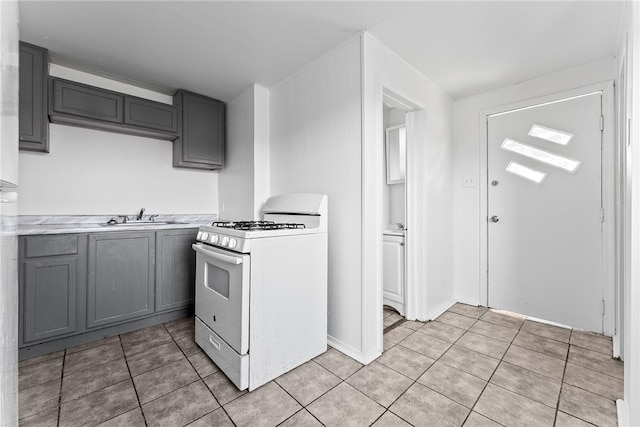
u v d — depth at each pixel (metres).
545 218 2.38
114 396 1.43
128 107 2.36
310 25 1.75
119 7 1.59
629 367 1.13
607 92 2.09
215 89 2.66
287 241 1.65
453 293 2.89
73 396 1.43
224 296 1.63
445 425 1.25
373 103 1.86
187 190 2.97
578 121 2.22
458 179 2.88
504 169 2.60
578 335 2.12
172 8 1.60
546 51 2.02
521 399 1.42
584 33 1.81
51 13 1.63
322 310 1.86
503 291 2.62
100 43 1.94
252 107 2.54
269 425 1.25
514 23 1.71
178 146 2.68
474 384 1.54
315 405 1.38
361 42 1.80
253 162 2.53
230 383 1.54
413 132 2.45
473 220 2.78
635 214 1.06
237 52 2.05
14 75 0.75
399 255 2.57
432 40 1.89
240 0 1.54
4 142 0.68
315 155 2.13
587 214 2.19
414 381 1.56
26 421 1.26
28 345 1.77
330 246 2.00
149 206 2.73
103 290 2.04
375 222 1.88
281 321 1.62
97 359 1.78
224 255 1.57
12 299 0.77
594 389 1.49
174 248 2.38
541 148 2.40
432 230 2.52
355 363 1.75
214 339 1.71
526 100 2.46
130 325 2.18
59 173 2.28
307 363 1.75
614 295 2.06
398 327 2.29
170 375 1.61
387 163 3.19
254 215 2.53
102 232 2.03
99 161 2.46
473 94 2.76
